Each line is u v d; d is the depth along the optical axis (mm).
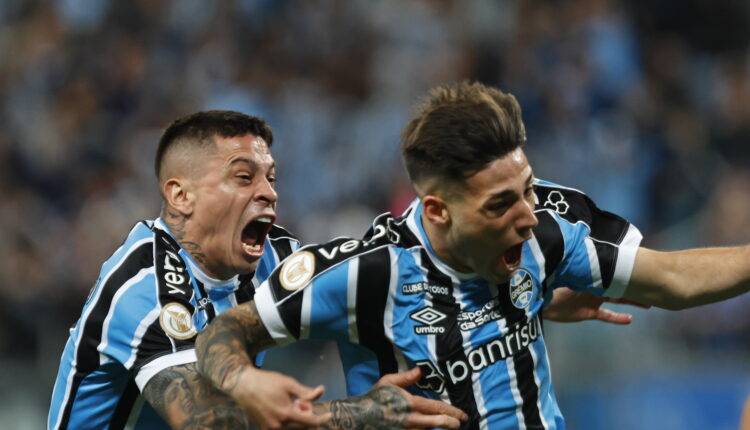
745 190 32094
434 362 11641
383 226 12086
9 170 35875
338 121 37750
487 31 39625
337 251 11695
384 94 38312
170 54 39969
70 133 36719
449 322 11688
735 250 12383
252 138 13867
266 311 11492
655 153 34938
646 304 12875
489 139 11008
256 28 40156
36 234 33344
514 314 11906
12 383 29062
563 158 34625
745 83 36719
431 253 11742
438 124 11227
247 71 38812
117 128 37312
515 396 11852
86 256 32531
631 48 38031
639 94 36781
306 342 27031
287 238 14711
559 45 37594
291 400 10555
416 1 40375
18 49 40562
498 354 11805
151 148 35969
